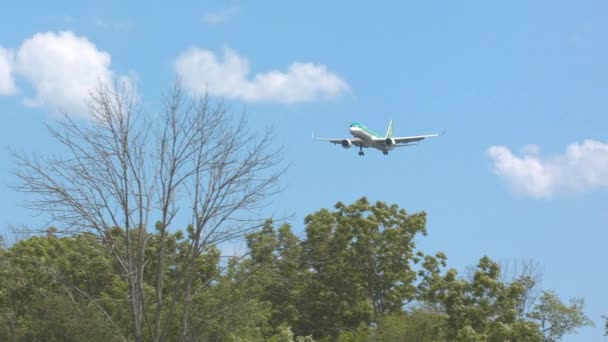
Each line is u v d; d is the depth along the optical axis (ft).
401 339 366.63
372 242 462.60
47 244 368.07
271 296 409.69
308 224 453.58
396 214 476.95
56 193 209.77
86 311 271.90
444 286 378.32
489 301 372.99
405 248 468.34
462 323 364.17
